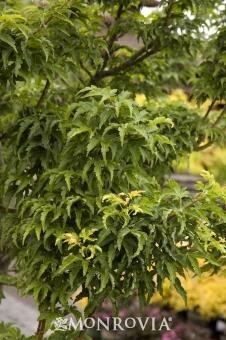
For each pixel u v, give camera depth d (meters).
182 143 2.09
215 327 3.18
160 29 2.14
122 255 1.51
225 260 1.75
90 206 1.49
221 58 2.06
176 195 1.47
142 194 1.53
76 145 1.55
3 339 1.86
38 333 1.84
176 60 2.75
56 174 1.57
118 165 1.50
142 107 2.11
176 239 1.56
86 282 1.44
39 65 1.69
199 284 3.09
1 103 2.03
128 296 1.58
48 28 1.78
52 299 1.58
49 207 1.54
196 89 2.25
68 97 2.30
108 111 1.46
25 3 2.35
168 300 2.99
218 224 1.70
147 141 1.41
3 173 1.91
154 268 1.56
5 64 1.54
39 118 1.78
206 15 2.30
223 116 2.39
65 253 1.59
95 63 1.95
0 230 1.99
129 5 2.15
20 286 1.76
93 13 2.22
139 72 2.40
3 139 2.04
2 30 1.54
